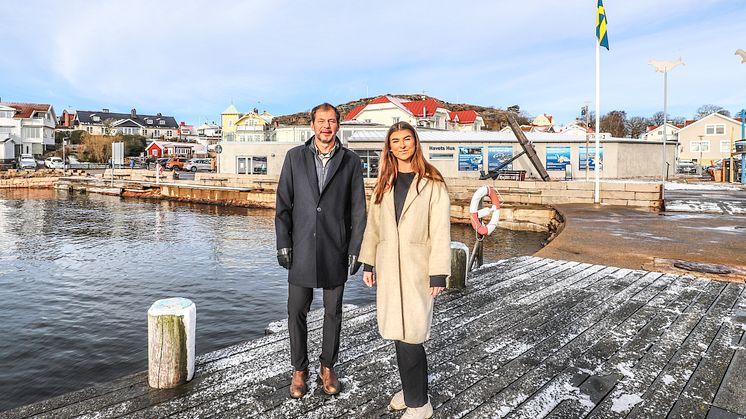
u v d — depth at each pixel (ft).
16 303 30.09
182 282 36.04
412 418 9.23
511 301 18.02
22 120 224.94
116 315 27.68
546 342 13.73
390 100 181.78
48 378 19.57
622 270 23.54
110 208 98.73
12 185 148.36
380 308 9.17
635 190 61.62
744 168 90.63
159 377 10.82
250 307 29.53
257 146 116.57
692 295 18.67
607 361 12.35
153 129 328.49
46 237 59.21
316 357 12.80
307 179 10.25
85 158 229.04
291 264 10.30
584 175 100.01
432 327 15.07
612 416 9.65
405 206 9.07
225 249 51.47
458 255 19.62
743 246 30.99
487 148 100.99
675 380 11.21
